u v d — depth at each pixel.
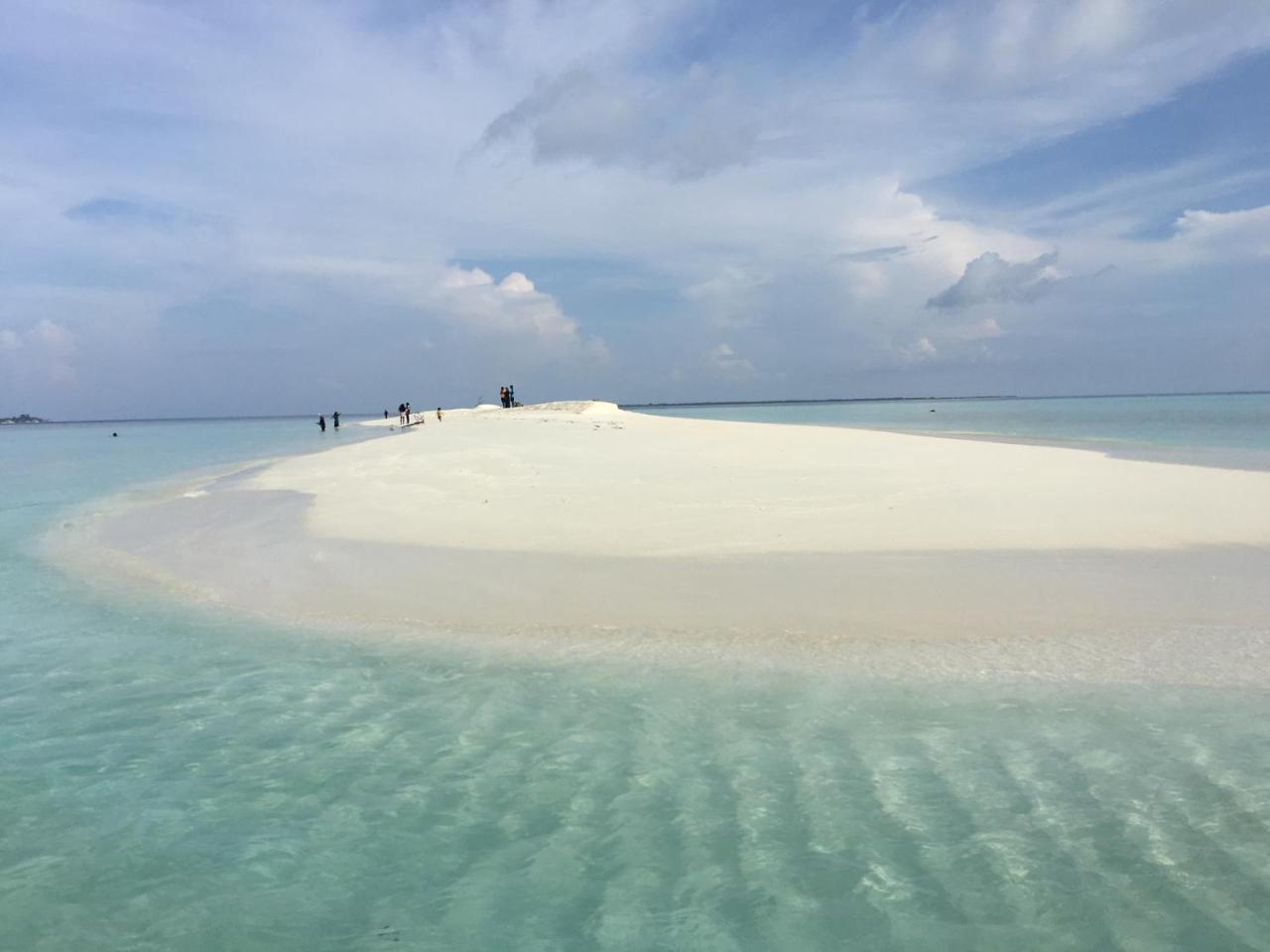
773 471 19.22
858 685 7.23
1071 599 9.25
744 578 10.42
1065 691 6.96
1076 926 4.15
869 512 14.12
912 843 4.90
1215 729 6.23
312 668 7.99
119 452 46.06
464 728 6.62
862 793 5.48
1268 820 5.02
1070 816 5.13
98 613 10.09
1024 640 8.13
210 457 37.62
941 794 5.44
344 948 4.09
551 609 9.52
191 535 15.03
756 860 4.78
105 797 5.61
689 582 10.33
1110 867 4.62
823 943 4.07
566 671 7.74
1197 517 13.38
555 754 6.14
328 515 15.71
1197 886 4.44
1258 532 12.28
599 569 11.05
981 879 4.55
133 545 14.48
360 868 4.78
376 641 8.73
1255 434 38.44
